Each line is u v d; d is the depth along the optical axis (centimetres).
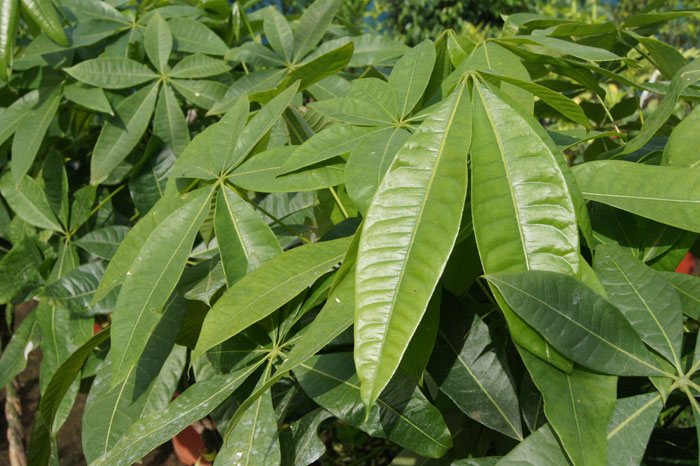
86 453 64
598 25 73
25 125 86
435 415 56
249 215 59
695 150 56
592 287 49
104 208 92
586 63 76
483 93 52
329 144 59
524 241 48
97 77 85
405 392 56
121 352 54
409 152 50
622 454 46
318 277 53
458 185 49
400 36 312
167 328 65
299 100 83
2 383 83
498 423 55
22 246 85
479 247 48
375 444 129
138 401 65
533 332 47
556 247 48
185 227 58
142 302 56
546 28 80
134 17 96
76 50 94
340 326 49
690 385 48
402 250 48
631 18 77
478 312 64
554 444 46
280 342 58
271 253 58
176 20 93
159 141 85
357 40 91
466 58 69
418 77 63
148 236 61
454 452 66
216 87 89
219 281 63
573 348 46
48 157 88
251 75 85
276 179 59
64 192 88
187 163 63
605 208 59
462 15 309
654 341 50
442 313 59
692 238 56
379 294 47
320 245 56
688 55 148
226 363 60
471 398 56
